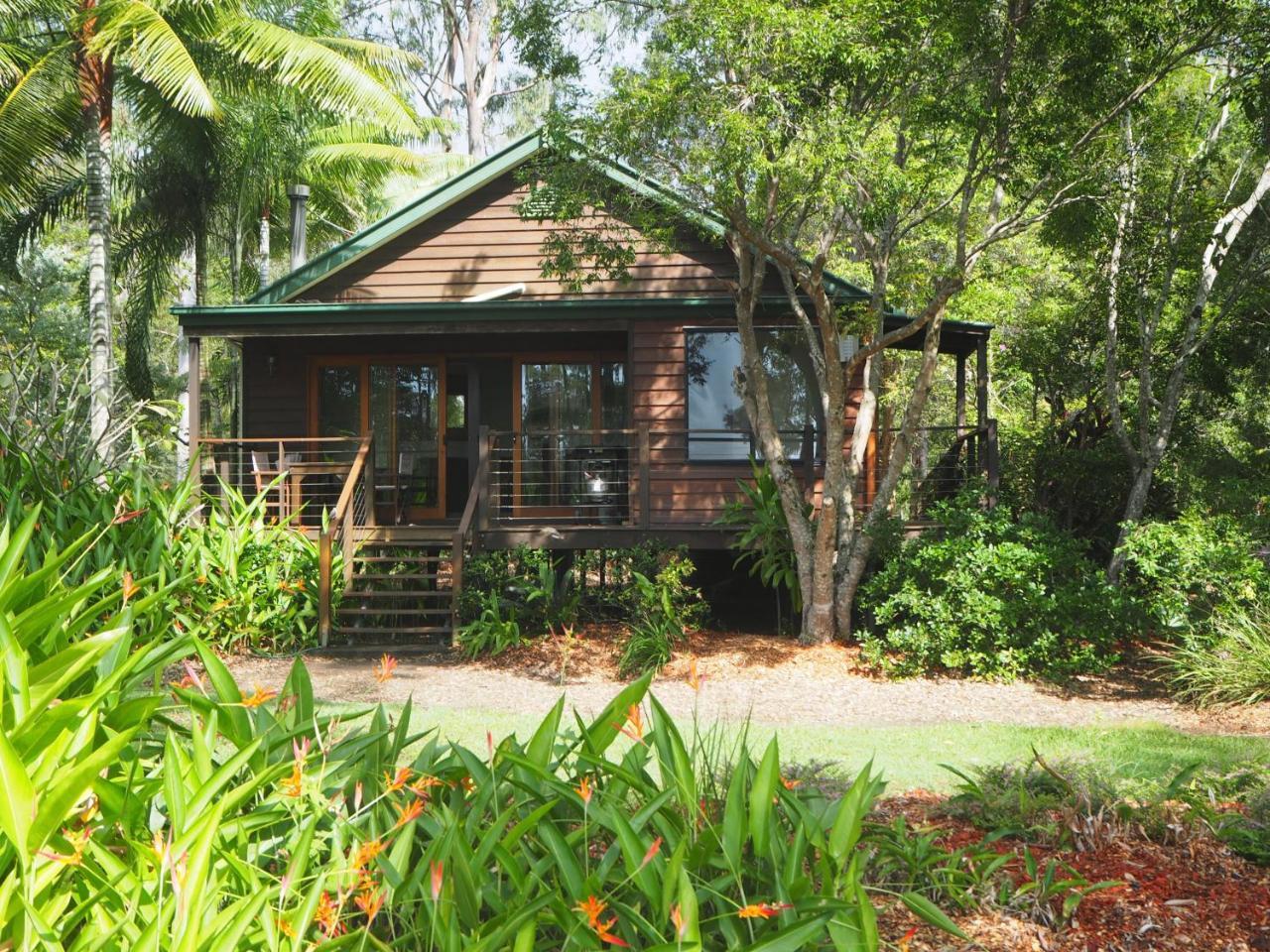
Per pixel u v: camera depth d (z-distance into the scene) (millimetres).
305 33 21734
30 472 10484
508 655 12477
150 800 2973
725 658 12289
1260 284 16766
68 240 34875
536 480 16875
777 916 2926
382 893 2740
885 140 10539
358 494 15016
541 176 12789
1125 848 4898
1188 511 14594
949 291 12297
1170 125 14031
